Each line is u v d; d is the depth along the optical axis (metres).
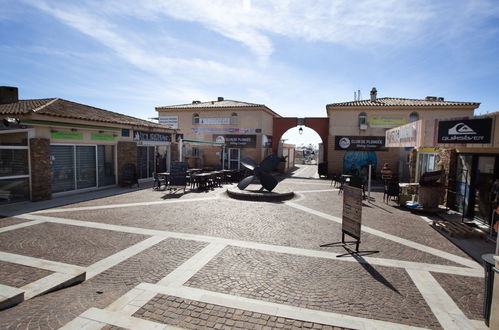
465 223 8.88
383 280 5.02
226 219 8.87
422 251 6.53
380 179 22.80
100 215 9.00
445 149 11.65
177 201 11.64
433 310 4.10
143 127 16.80
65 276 4.61
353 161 23.67
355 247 6.68
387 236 7.61
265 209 10.55
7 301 3.76
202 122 26.17
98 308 3.87
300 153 50.03
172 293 4.34
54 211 9.42
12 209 9.56
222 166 25.53
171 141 19.95
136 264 5.39
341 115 23.73
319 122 25.47
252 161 14.00
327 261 5.82
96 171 13.83
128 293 4.31
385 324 3.72
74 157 12.65
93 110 15.51
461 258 6.15
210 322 3.64
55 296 4.17
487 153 9.04
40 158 10.81
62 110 12.55
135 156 16.03
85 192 13.22
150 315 3.75
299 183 19.22
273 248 6.46
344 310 4.04
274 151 27.16
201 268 5.29
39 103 12.95
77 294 4.26
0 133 10.08
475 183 9.65
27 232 7.14
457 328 3.68
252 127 24.83
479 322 3.82
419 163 15.02
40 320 3.50
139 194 13.09
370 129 23.28
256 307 4.01
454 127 7.09
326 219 9.27
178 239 6.87
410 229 8.34
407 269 5.51
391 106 22.52
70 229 7.45
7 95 14.23
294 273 5.21
